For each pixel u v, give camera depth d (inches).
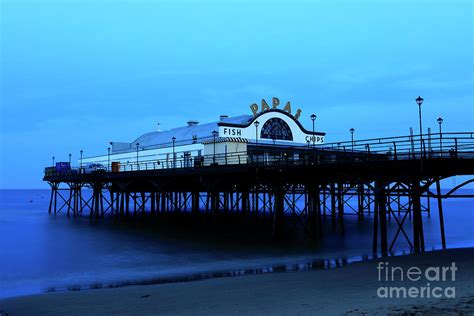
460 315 433.7
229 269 882.8
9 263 1001.5
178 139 2522.1
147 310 552.7
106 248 1209.4
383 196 1007.0
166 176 1681.8
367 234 1459.2
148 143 2778.1
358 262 869.8
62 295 676.1
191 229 1614.2
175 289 685.3
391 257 908.6
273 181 1263.5
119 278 828.0
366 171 1015.0
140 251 1141.7
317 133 2345.0
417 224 971.9
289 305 530.3
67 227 1811.0
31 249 1214.3
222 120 2348.7
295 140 2224.4
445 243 1200.8
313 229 1283.2
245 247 1167.6
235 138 1908.2
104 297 647.1
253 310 515.8
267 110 2121.1
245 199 2030.0
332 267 858.8
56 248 1228.5
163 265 947.3
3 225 1936.5
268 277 759.1
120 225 1829.5
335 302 530.6
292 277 746.2
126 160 2657.5
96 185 2190.0
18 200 6127.0
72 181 2464.3
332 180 1159.0
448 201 5580.7
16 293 719.1
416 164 876.6
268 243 1232.2
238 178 1449.3
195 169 1502.2
